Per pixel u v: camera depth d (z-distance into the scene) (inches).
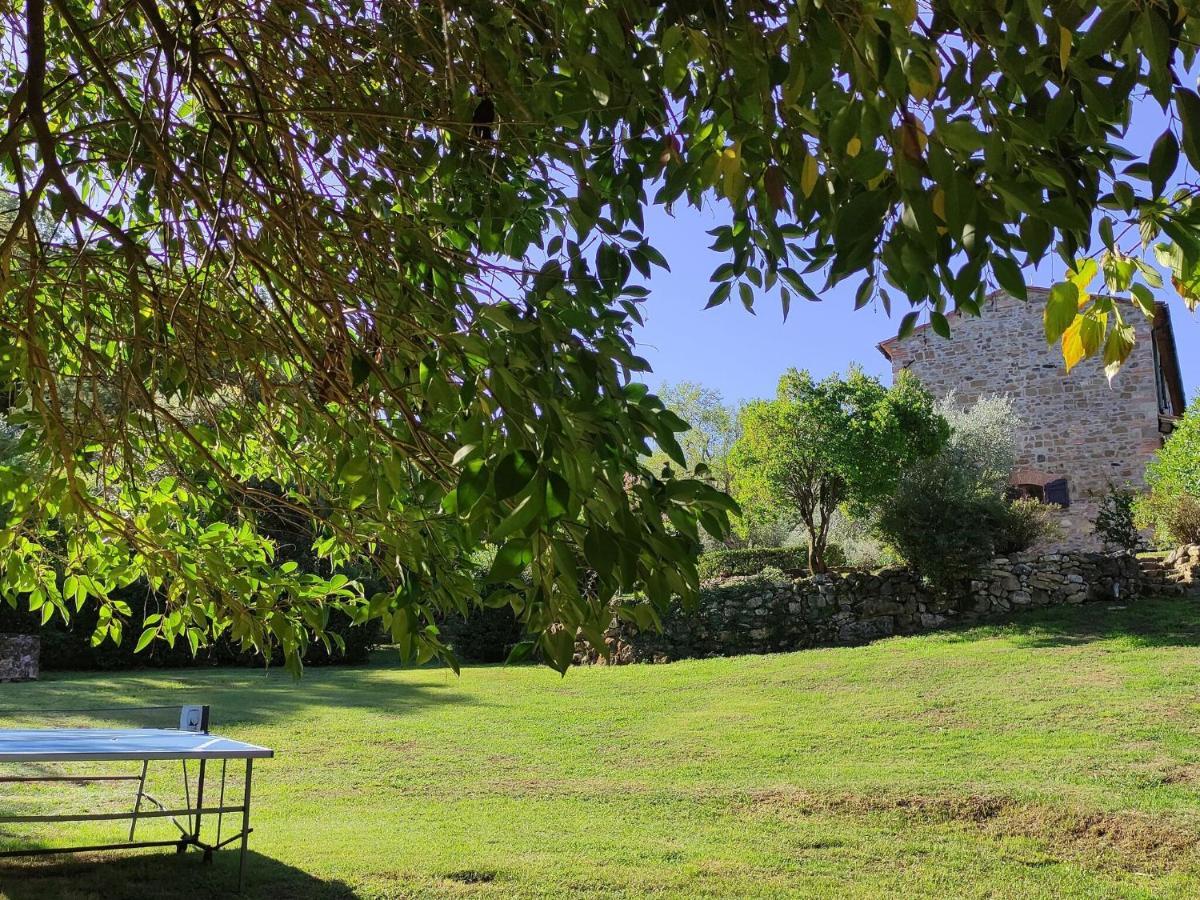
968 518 564.1
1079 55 53.6
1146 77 59.5
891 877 214.2
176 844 227.8
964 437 656.4
